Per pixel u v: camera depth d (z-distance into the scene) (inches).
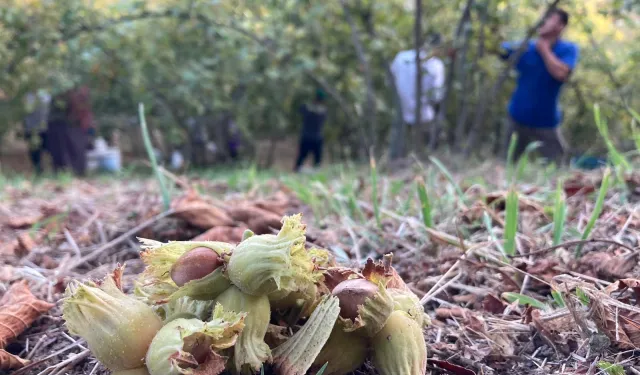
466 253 11.7
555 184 21.4
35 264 15.0
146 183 31.4
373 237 14.8
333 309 6.6
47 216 20.1
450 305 10.7
